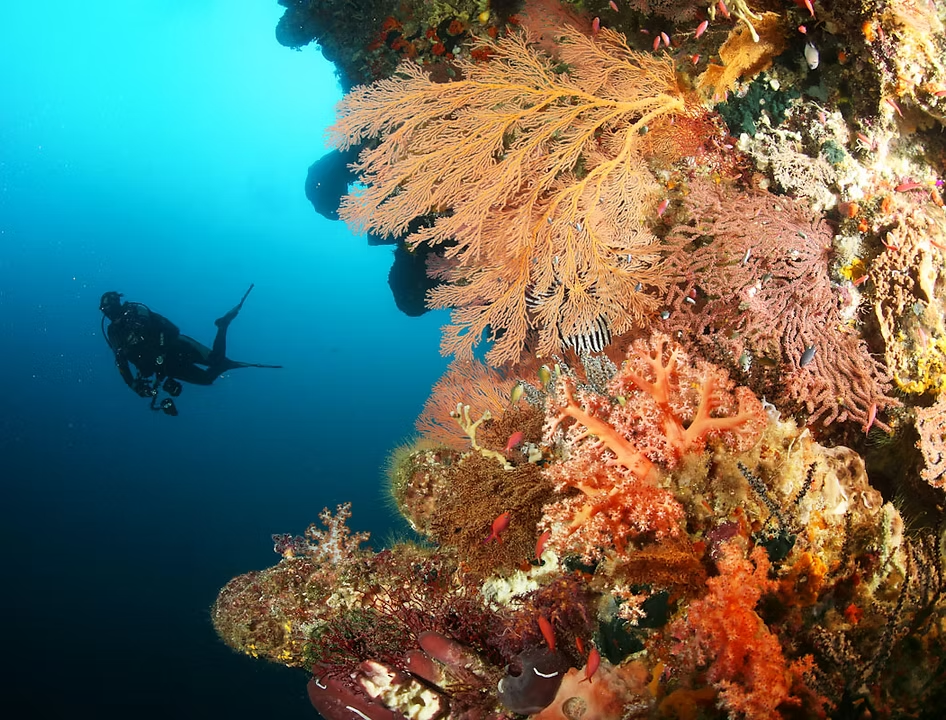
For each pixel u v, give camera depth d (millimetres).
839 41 3303
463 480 3201
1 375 33875
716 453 2578
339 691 2582
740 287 3543
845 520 2479
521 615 2562
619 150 4074
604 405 2752
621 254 3936
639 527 2436
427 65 5895
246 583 4191
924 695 2092
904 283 3178
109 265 47844
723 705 1918
